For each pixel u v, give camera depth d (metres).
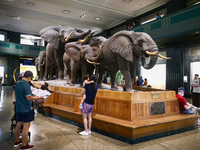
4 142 3.29
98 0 14.41
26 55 23.61
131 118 3.52
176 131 3.92
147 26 13.14
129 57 4.61
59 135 3.68
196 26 9.81
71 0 13.87
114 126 3.44
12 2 15.03
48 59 9.83
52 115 5.42
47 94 3.07
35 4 15.35
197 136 3.72
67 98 5.36
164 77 14.64
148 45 4.44
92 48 5.95
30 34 25.02
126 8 15.81
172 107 4.35
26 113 2.89
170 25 11.35
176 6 13.14
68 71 7.52
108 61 5.49
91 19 18.81
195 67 12.24
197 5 9.79
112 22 19.53
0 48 21.50
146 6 15.22
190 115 4.30
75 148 2.99
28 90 2.87
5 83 23.47
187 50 12.80
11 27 22.05
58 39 7.38
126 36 4.80
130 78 4.84
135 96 3.65
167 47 13.74
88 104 3.67
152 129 3.43
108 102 4.06
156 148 3.00
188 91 12.54
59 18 18.14
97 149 2.95
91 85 3.71
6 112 6.12
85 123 3.70
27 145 2.93
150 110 3.84
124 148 2.99
